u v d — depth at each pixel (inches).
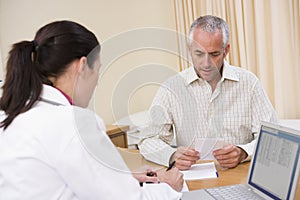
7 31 119.8
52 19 119.3
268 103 66.8
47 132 30.6
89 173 30.0
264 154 42.3
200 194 43.5
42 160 30.0
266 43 93.6
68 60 33.6
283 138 39.3
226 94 65.2
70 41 33.5
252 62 96.8
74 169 29.7
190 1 108.1
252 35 95.9
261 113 65.6
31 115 32.3
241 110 66.1
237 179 50.1
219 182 49.4
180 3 110.7
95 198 30.6
